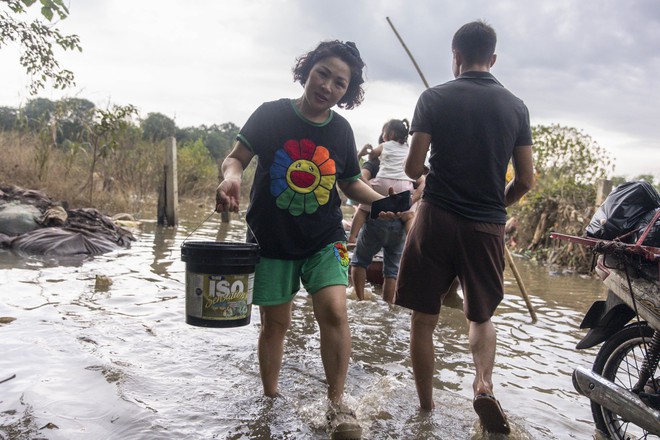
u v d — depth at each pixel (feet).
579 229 30.30
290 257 9.49
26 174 36.63
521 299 20.56
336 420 8.79
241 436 8.67
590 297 21.59
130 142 50.62
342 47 9.18
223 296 8.66
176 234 32.78
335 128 9.68
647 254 8.70
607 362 9.73
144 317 14.48
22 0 13.99
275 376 10.14
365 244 17.87
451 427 9.43
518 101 9.76
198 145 70.08
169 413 9.19
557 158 44.01
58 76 26.63
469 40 9.87
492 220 9.43
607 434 9.48
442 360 12.96
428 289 9.73
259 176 9.53
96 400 9.36
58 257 22.44
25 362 10.71
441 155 9.62
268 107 9.49
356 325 15.52
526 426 9.62
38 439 7.99
